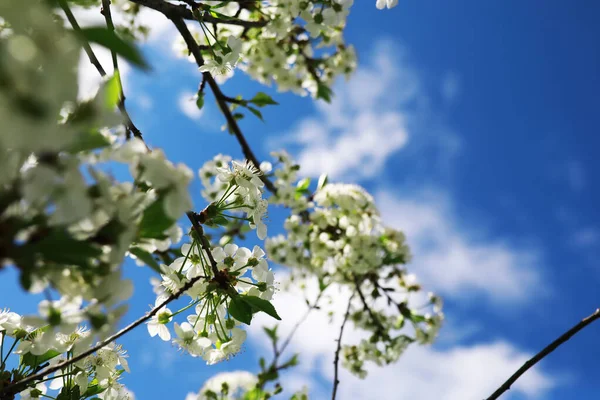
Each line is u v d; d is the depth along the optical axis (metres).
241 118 1.03
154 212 0.40
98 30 0.32
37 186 0.33
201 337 0.58
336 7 1.01
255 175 0.61
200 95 0.95
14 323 0.52
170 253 0.63
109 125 0.34
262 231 0.60
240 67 1.17
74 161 0.34
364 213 1.19
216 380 0.91
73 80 0.29
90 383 0.57
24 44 0.28
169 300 0.47
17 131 0.29
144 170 0.40
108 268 0.39
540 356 0.62
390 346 1.23
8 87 0.28
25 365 0.52
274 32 1.02
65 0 0.35
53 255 0.35
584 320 0.62
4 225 0.33
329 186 1.20
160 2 0.77
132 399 0.60
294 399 0.96
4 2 0.28
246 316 0.55
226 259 0.58
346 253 1.16
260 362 0.92
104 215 0.37
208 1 0.95
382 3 0.93
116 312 0.40
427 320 1.24
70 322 0.40
